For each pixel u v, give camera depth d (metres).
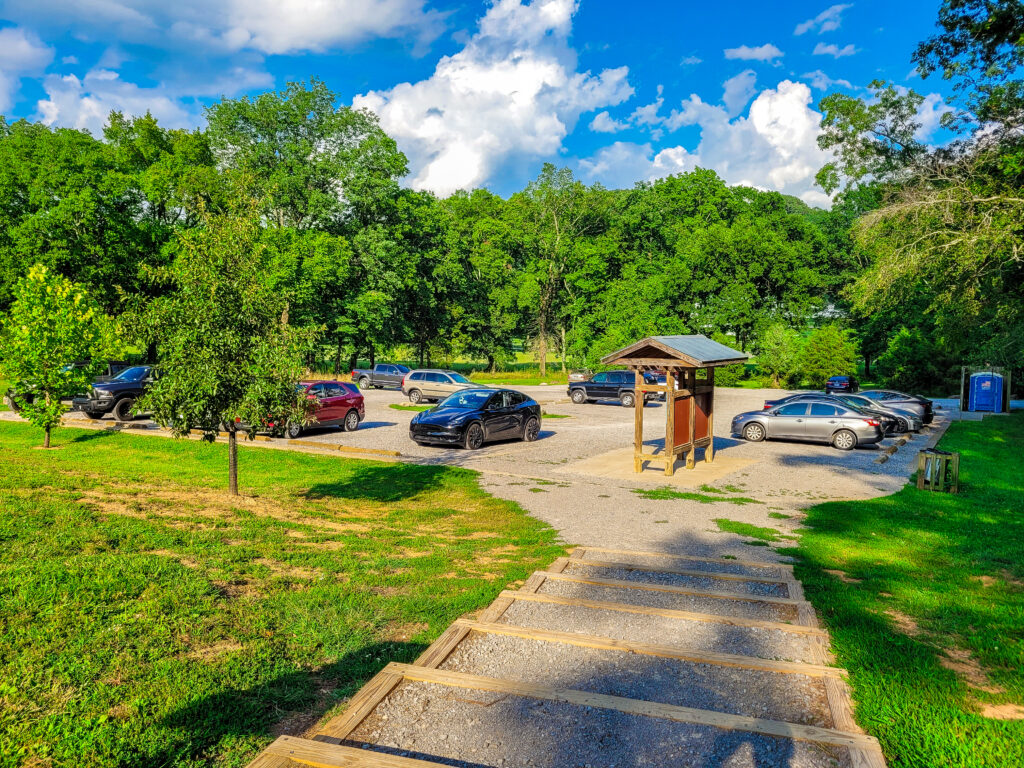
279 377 9.74
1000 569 7.73
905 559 8.23
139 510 8.67
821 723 4.00
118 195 37.50
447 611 5.82
